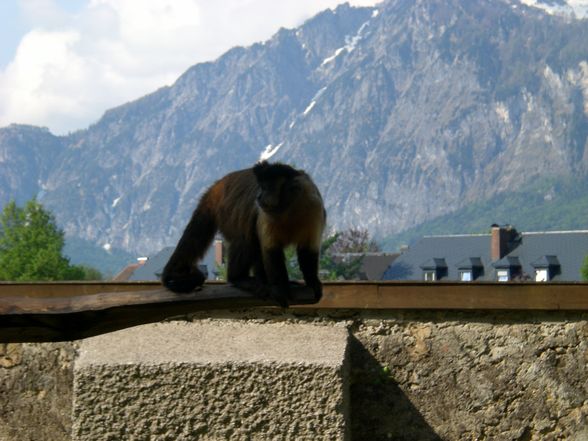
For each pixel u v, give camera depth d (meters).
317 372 3.60
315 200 3.43
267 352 3.72
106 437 3.62
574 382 3.92
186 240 3.63
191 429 3.62
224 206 3.59
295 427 3.60
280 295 3.39
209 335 3.92
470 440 3.95
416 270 36.00
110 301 2.82
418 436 3.97
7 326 2.75
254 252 3.50
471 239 36.06
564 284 3.90
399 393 3.98
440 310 3.97
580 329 3.93
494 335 3.96
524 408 3.93
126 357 3.68
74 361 3.97
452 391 3.96
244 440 3.62
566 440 3.91
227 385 3.62
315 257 3.47
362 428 3.98
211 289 2.96
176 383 3.63
